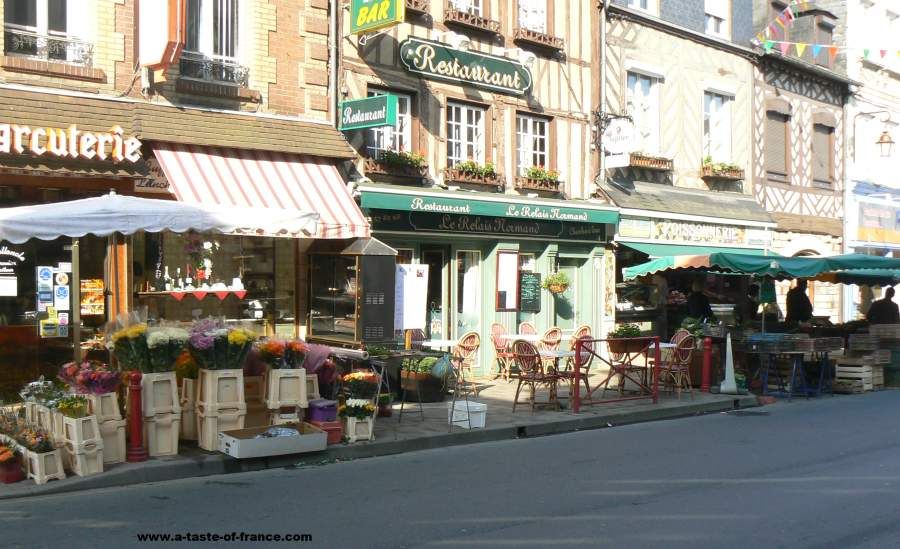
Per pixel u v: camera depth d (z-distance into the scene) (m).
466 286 14.71
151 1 10.50
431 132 13.97
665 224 17.81
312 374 9.25
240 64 11.75
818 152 22.80
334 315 11.74
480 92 14.70
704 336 14.12
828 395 14.20
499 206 14.20
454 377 12.01
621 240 16.83
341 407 8.91
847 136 23.64
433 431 9.52
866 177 24.22
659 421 11.24
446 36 14.10
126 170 10.34
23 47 10.06
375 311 11.32
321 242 12.16
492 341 14.55
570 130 16.27
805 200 22.12
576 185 16.36
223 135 11.22
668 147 18.41
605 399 12.11
